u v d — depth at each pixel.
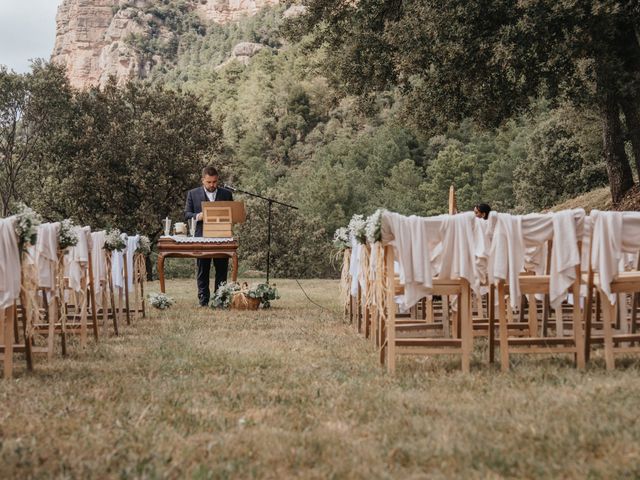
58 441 3.82
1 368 5.93
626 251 5.77
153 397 4.90
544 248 7.18
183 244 12.50
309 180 84.69
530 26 15.82
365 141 91.94
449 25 17.14
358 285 9.02
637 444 3.51
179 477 3.25
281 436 3.87
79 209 34.12
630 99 18.30
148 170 34.91
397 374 5.73
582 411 4.19
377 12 20.30
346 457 3.50
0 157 35.53
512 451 3.50
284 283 24.84
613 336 5.76
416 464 3.38
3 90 33.50
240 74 141.62
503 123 20.23
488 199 74.81
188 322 10.16
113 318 8.81
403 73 19.62
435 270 5.94
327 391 5.05
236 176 40.94
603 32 16.61
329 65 21.92
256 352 7.09
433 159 87.94
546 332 6.83
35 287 5.99
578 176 45.12
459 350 5.84
